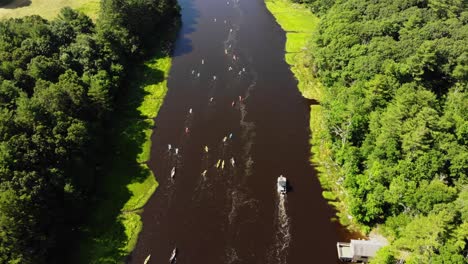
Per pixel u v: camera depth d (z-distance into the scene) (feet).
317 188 411.34
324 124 485.15
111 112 483.51
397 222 350.43
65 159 357.20
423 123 368.68
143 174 419.74
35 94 404.36
